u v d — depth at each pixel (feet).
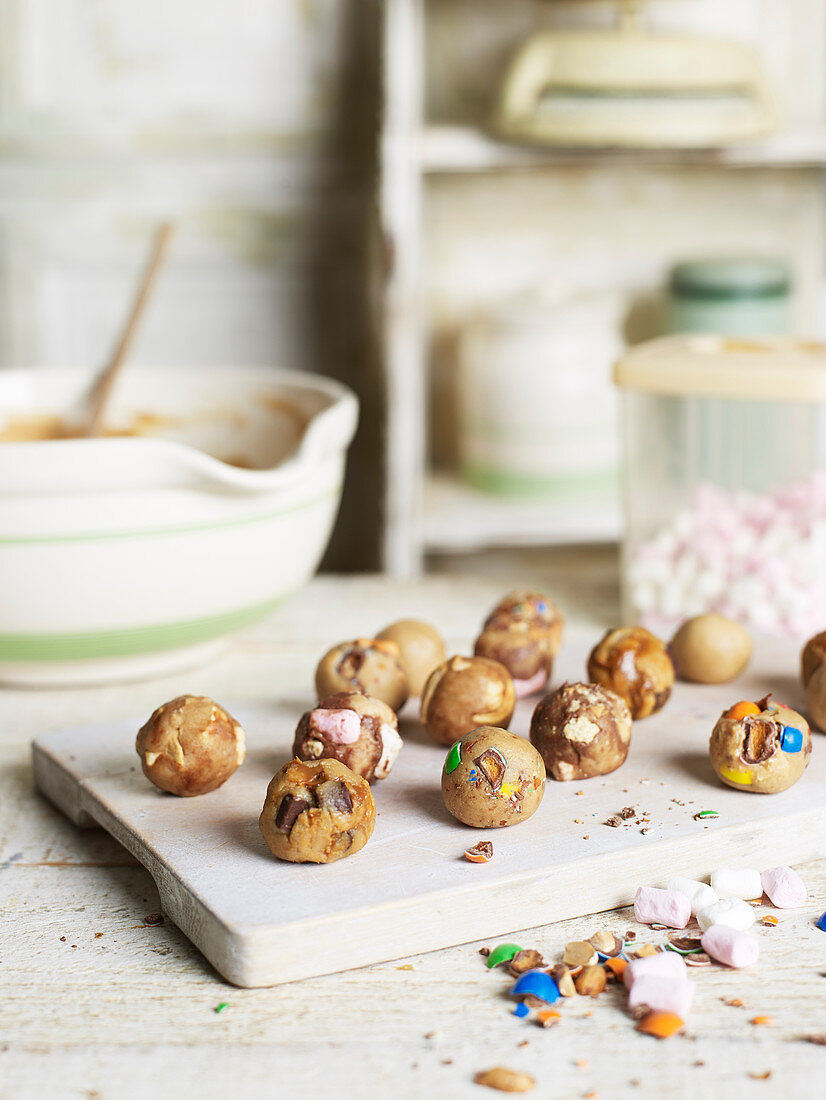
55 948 2.33
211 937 2.25
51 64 4.18
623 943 2.30
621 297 4.37
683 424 3.31
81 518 2.81
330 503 3.14
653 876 2.40
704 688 2.87
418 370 3.72
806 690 2.72
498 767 2.39
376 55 4.16
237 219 4.32
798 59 4.15
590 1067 2.10
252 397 3.42
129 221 4.32
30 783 2.77
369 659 2.72
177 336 4.43
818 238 4.34
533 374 3.88
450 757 2.42
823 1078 2.09
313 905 2.25
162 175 4.28
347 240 4.33
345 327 4.41
